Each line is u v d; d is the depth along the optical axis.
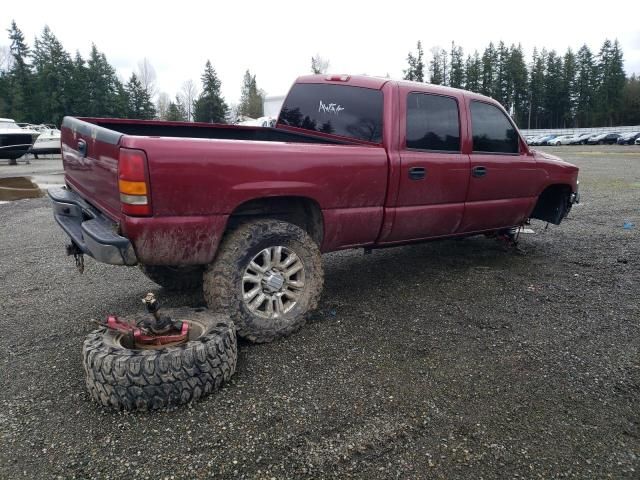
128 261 2.96
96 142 3.24
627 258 5.81
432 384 2.93
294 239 3.46
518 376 3.04
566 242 6.66
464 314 4.05
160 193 2.90
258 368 3.09
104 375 2.58
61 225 3.63
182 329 2.90
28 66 65.44
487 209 4.98
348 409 2.66
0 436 2.43
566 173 5.82
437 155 4.36
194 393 2.67
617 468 2.25
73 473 2.18
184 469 2.20
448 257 5.88
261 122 26.97
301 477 2.16
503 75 87.81
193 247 3.10
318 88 4.70
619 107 85.00
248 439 2.40
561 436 2.47
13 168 19.42
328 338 3.55
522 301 4.37
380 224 4.08
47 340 3.57
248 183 3.22
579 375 3.07
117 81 70.94
